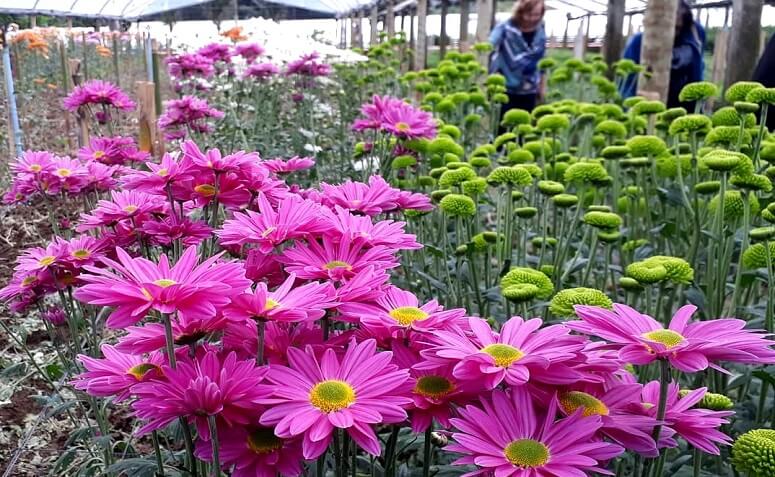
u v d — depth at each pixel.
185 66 4.40
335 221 1.34
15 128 4.77
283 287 1.15
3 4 8.35
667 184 3.62
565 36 16.05
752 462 1.17
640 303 2.85
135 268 1.06
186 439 1.11
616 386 1.12
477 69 5.81
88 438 2.03
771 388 2.32
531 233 3.39
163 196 1.61
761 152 2.75
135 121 6.23
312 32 7.95
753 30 5.25
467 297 2.61
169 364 1.12
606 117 4.28
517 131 4.12
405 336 1.17
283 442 1.05
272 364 1.09
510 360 1.04
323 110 5.27
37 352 2.63
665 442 1.12
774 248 2.17
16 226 3.85
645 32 5.22
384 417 0.98
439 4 13.78
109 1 11.25
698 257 2.90
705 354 1.02
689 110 6.04
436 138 3.19
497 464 0.95
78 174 2.22
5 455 2.21
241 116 4.91
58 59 8.30
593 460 0.93
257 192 1.58
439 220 3.06
